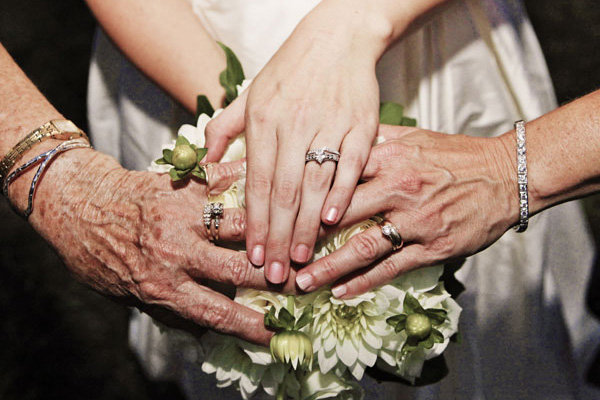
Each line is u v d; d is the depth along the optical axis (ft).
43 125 1.97
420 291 1.83
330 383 1.87
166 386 3.43
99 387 3.44
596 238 3.68
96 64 2.49
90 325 3.60
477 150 1.90
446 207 1.83
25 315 3.60
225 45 2.19
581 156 1.84
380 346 1.79
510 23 2.33
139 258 1.86
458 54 2.28
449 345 2.44
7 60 2.13
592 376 2.79
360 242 1.79
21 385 3.42
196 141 1.96
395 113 2.08
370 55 1.95
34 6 4.84
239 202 1.88
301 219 1.82
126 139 2.47
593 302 2.93
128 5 2.13
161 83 2.15
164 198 1.86
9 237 3.84
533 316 2.50
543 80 2.50
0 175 1.98
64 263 1.96
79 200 1.91
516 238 2.41
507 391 2.59
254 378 1.85
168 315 1.91
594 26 4.57
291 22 2.15
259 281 1.83
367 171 1.86
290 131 1.84
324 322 1.81
